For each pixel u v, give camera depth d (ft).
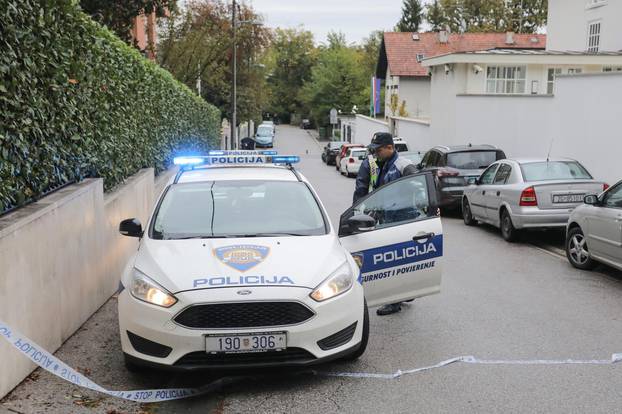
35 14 18.57
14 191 17.44
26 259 16.42
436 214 21.40
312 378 17.02
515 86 84.64
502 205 40.24
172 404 15.42
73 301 20.42
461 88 84.07
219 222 18.94
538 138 71.10
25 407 14.69
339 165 113.50
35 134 18.53
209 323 15.16
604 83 47.34
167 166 48.49
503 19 266.77
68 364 17.76
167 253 17.01
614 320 22.50
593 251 29.63
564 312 23.58
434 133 91.91
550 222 37.47
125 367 17.57
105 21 56.85
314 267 16.37
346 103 253.24
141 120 36.47
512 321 22.43
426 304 24.77
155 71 42.11
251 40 140.15
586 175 39.55
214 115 111.45
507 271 31.09
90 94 24.34
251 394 16.01
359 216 19.22
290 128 345.72
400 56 160.45
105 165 26.99
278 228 18.76
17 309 15.81
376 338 20.51
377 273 20.34
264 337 15.15
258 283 15.49
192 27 115.65
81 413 14.58
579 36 92.27
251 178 21.40
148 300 15.51
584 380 16.88
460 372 17.47
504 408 15.12
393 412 14.93
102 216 24.27
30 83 18.08
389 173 23.29
